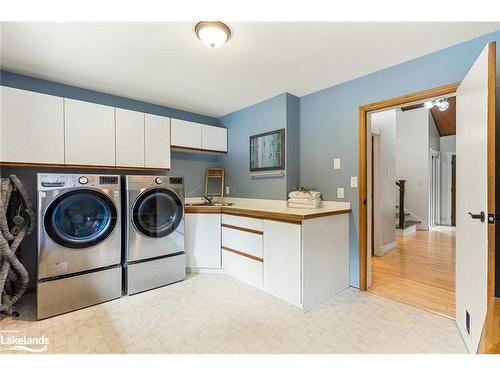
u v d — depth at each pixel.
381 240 3.65
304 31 1.77
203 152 3.66
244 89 2.85
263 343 1.65
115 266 2.34
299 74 2.46
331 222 2.36
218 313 2.04
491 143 1.32
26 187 2.44
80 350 1.58
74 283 2.10
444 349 1.58
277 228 2.29
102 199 2.28
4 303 2.00
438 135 6.82
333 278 2.37
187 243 2.95
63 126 2.34
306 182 3.01
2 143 2.05
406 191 6.11
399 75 2.24
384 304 2.19
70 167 2.40
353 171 2.56
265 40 1.88
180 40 1.88
